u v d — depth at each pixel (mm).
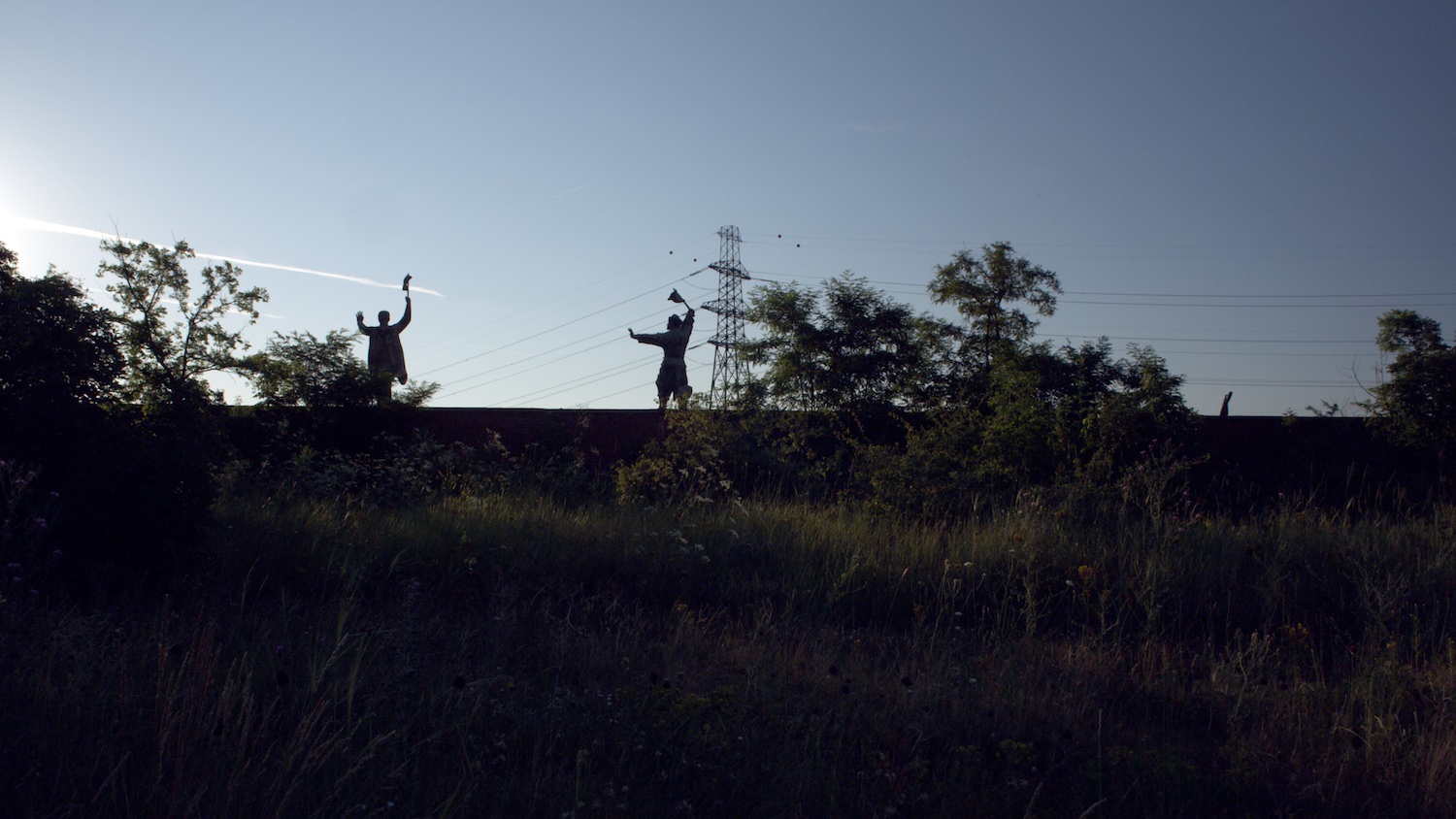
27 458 5922
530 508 9805
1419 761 4066
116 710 3717
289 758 3195
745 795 3588
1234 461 15492
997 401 13234
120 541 6211
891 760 4031
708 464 13008
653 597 7238
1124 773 3922
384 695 4117
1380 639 5852
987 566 7578
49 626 4492
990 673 5234
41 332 6281
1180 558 7578
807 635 6156
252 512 8633
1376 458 14586
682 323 22719
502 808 3275
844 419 19797
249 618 5609
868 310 21406
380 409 15750
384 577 6941
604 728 4090
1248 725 4711
